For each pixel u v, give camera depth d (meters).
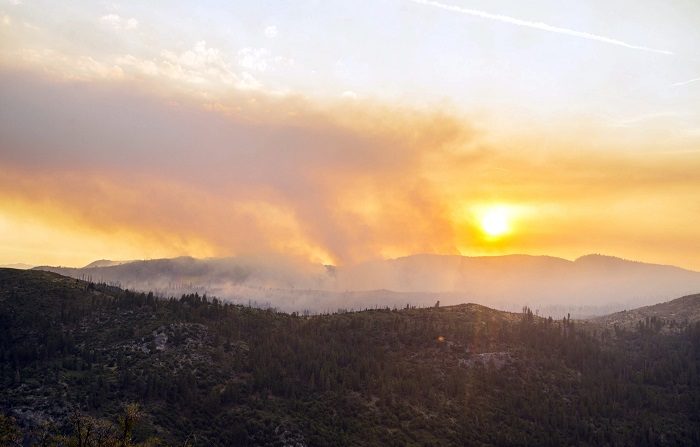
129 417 101.12
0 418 100.94
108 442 99.50
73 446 99.25
